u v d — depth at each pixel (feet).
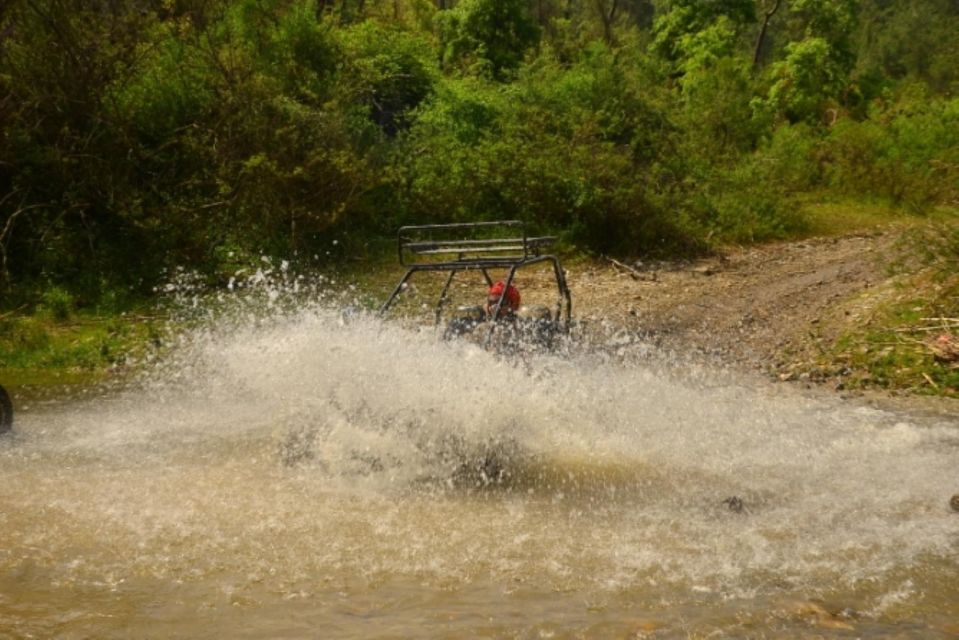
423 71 71.41
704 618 14.89
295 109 52.85
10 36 48.91
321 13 74.02
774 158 88.28
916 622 14.82
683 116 78.28
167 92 52.80
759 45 178.09
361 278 50.29
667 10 167.32
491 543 18.01
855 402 29.68
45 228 48.01
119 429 26.25
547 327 27.40
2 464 22.95
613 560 17.17
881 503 20.34
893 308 41.29
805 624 14.69
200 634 14.47
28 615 15.05
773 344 38.27
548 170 59.88
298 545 17.88
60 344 37.86
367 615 15.05
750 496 20.79
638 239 61.67
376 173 56.03
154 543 17.95
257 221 51.75
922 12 279.49
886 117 108.06
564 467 22.54
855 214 87.86
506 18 107.14
